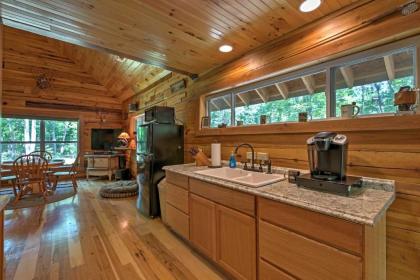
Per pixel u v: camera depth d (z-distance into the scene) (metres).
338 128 1.70
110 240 2.48
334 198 1.28
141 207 3.40
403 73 1.52
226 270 1.78
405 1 1.40
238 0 1.63
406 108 1.38
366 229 1.01
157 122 3.33
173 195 2.58
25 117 5.53
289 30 2.04
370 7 1.54
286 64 2.09
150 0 1.65
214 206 1.90
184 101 3.72
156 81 4.71
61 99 6.03
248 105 2.69
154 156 3.20
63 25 2.03
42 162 4.25
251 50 2.47
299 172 1.74
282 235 1.34
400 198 1.41
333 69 1.87
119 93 6.55
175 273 1.89
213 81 3.05
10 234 2.62
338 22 1.71
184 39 2.25
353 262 1.03
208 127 3.19
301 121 1.98
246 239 1.59
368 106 1.68
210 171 2.43
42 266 1.97
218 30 2.06
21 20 1.95
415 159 1.37
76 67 6.24
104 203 3.89
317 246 1.17
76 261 2.05
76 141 6.39
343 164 1.44
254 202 1.53
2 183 4.94
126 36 2.21
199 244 2.11
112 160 6.14
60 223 2.96
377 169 1.52
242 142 2.61
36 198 4.18
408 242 1.38
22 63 5.45
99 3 1.70
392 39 1.50
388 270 1.45
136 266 1.99
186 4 1.69
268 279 1.43
